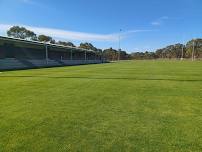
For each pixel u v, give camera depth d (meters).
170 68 23.00
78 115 4.57
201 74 14.57
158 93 7.10
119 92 7.27
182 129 3.76
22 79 11.38
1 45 29.38
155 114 4.66
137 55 106.81
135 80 10.87
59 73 15.92
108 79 11.34
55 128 3.82
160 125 3.97
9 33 80.25
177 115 4.58
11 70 20.78
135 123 4.08
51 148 3.04
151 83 9.66
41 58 41.16
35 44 32.09
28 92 7.25
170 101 5.90
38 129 3.77
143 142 3.24
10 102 5.74
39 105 5.43
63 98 6.27
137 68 23.25
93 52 65.00
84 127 3.87
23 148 3.04
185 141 3.26
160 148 3.04
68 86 8.66
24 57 35.41
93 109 5.05
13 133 3.58
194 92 7.29
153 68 23.11
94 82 10.01
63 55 51.97
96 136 3.47
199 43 95.25
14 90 7.66
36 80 10.85
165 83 9.66
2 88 8.12
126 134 3.55
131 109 5.06
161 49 116.12
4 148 3.04
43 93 7.07
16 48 33.09
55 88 8.12
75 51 56.44
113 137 3.43
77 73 15.83
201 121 4.18
